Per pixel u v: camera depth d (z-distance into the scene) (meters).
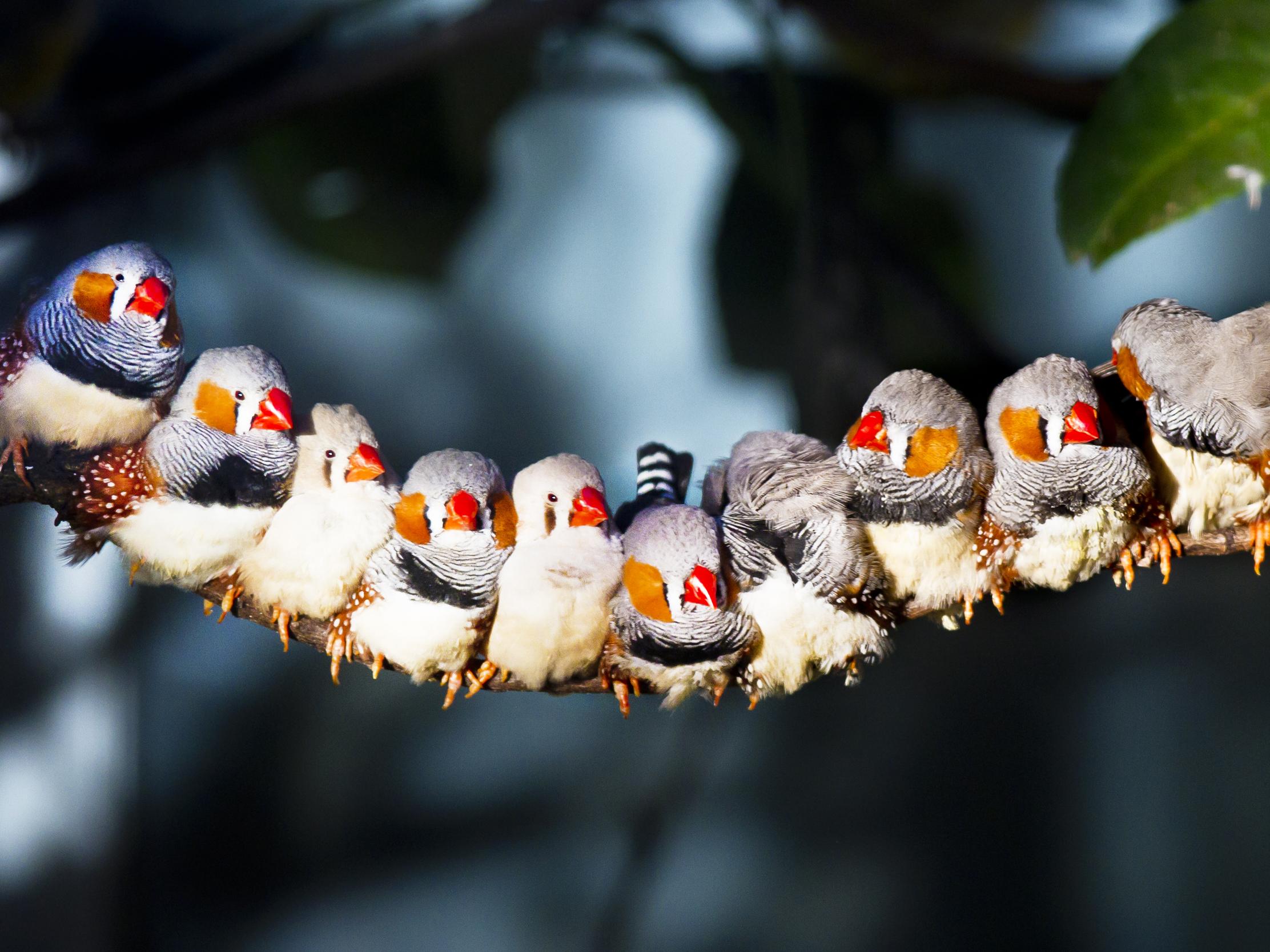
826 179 5.86
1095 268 5.09
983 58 5.46
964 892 7.15
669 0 6.85
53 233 6.70
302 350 7.71
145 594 6.83
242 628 7.08
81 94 6.32
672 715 6.29
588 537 5.09
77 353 5.05
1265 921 6.91
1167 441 5.09
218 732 6.99
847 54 6.09
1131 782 7.23
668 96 6.95
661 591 5.07
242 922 6.88
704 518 5.08
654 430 8.15
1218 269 7.85
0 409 5.05
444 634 5.08
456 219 6.68
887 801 7.27
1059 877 7.16
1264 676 7.20
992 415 5.09
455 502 5.07
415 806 7.18
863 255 5.64
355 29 7.16
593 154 8.20
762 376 6.53
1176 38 5.08
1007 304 7.92
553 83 6.65
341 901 7.01
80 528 5.07
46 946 6.52
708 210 7.79
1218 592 7.30
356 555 5.08
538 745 7.32
